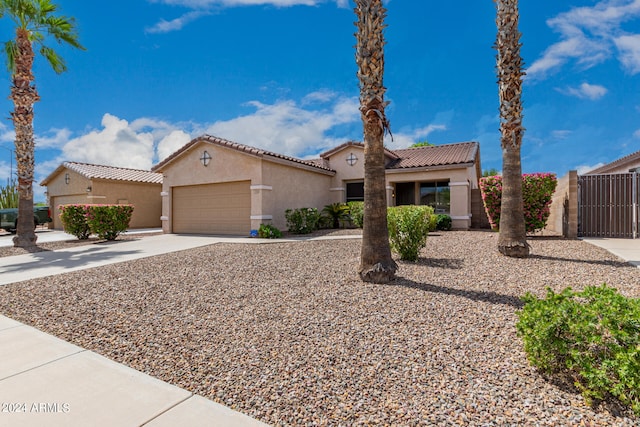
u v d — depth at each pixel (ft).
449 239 39.34
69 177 80.94
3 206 97.30
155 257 34.09
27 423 9.18
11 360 12.99
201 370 12.14
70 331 15.97
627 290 18.22
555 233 46.19
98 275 26.40
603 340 9.71
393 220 27.76
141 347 14.11
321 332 14.71
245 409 9.87
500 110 29.35
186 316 17.30
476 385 10.47
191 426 9.04
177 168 60.39
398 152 72.08
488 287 19.76
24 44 47.24
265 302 18.85
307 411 9.64
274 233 48.39
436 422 8.95
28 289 22.84
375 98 21.63
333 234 51.03
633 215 37.93
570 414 8.96
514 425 8.69
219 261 30.68
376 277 21.24
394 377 11.14
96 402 10.17
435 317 15.67
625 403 8.91
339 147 67.41
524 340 11.02
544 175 38.93
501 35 29.12
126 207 54.95
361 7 21.88
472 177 67.72
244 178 52.75
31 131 48.78
